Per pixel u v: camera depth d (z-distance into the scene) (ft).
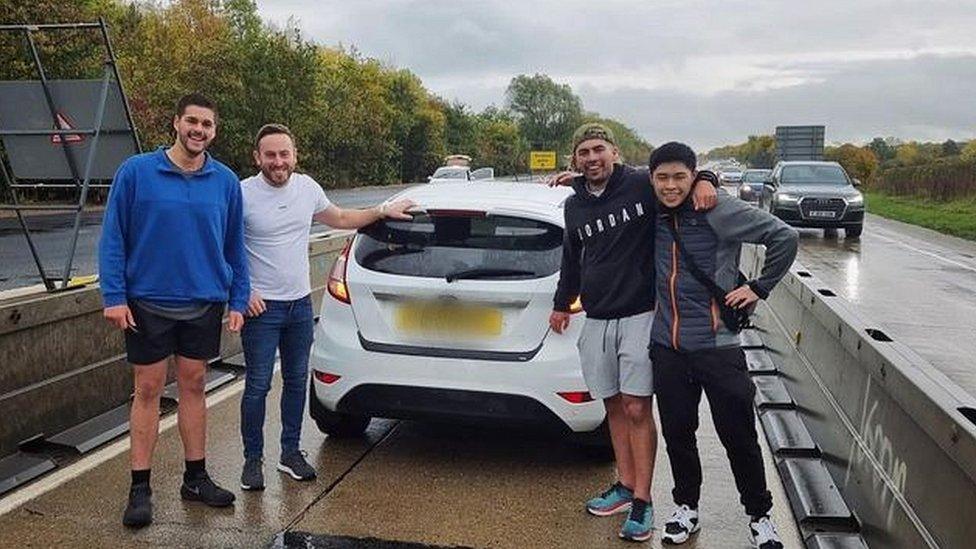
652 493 15.85
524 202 16.57
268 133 15.10
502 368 15.40
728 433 12.92
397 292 15.93
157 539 13.29
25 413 16.94
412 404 15.85
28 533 13.42
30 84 20.47
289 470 15.99
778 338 25.17
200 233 13.84
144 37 138.00
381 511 14.53
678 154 12.52
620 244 13.41
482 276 15.70
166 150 13.98
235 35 150.92
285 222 15.31
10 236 57.93
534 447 17.95
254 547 13.05
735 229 12.48
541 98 435.12
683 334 12.79
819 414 17.85
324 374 16.40
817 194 72.69
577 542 13.50
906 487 11.43
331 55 210.38
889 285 47.50
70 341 18.37
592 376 13.96
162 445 17.79
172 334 14.02
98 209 82.28
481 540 13.47
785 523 14.37
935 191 132.77
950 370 28.02
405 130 229.86
